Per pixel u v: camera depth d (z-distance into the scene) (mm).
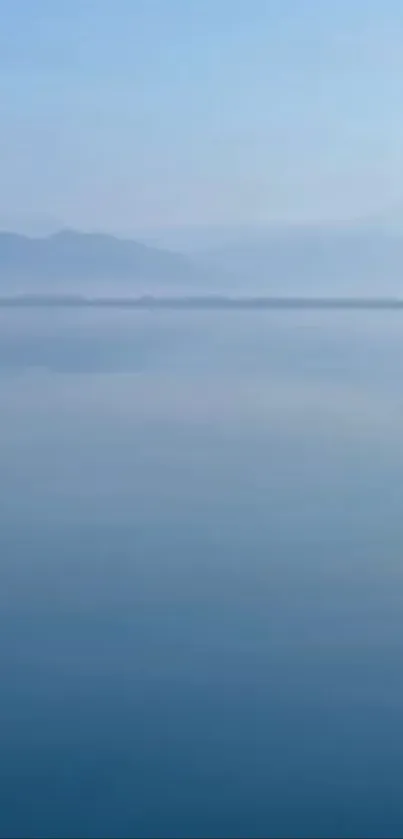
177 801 4770
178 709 5711
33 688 5953
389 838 4535
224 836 4555
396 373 20469
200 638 6664
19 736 5395
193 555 8391
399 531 9094
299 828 4602
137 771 5043
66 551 8508
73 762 5148
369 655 6414
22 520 9469
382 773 5066
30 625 6891
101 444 13172
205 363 22484
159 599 7379
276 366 21781
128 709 5707
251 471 11523
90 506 9984
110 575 7895
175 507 9922
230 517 9586
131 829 4582
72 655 6422
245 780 5012
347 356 24109
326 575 7859
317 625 6871
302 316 49500
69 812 4719
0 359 23609
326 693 5891
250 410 15812
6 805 4723
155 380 19438
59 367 21891
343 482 10953
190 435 13773
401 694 5902
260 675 6160
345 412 15586
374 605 7266
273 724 5547
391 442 13133
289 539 8844
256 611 7180
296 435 13703
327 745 5320
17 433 13992
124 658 6379
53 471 11578
